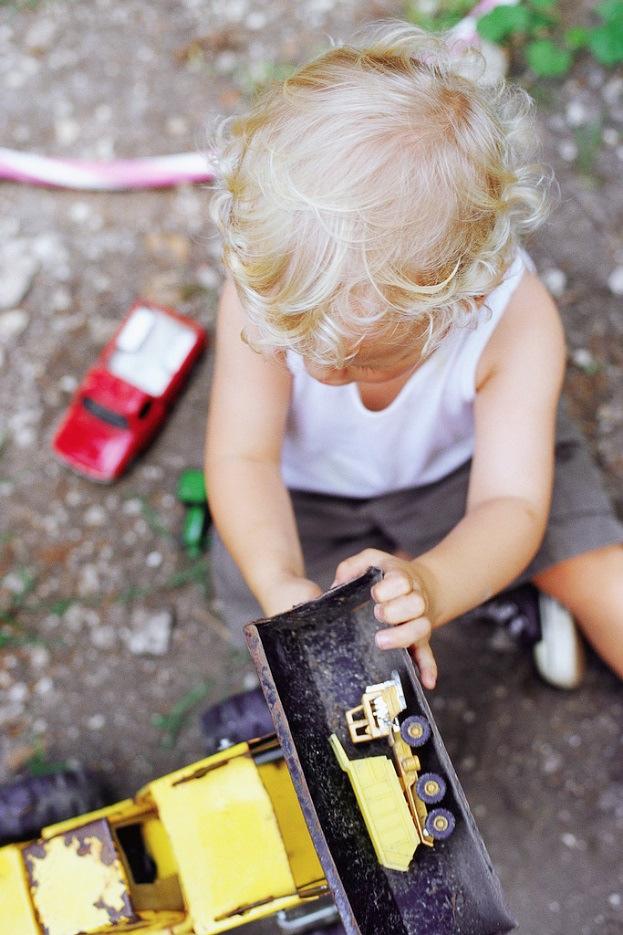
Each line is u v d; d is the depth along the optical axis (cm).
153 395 190
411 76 100
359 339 97
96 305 204
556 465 157
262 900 113
